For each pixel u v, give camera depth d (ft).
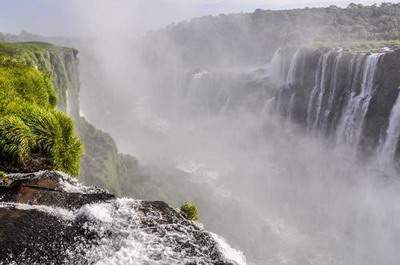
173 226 31.09
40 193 35.78
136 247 27.73
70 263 25.76
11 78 76.28
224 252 28.91
